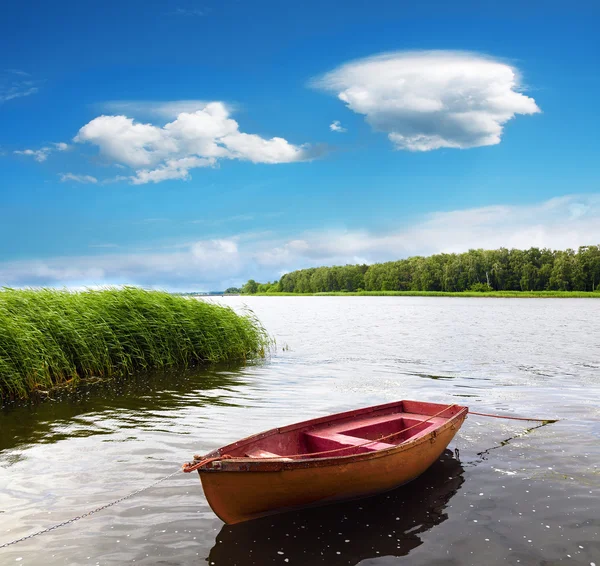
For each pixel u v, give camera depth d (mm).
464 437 10016
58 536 6211
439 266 155125
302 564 5570
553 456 8883
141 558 5699
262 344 22781
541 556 5715
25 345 14812
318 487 6609
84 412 12266
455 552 5801
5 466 8578
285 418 11609
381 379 16438
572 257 137125
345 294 168375
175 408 12586
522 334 30969
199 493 7410
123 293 19438
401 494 7398
